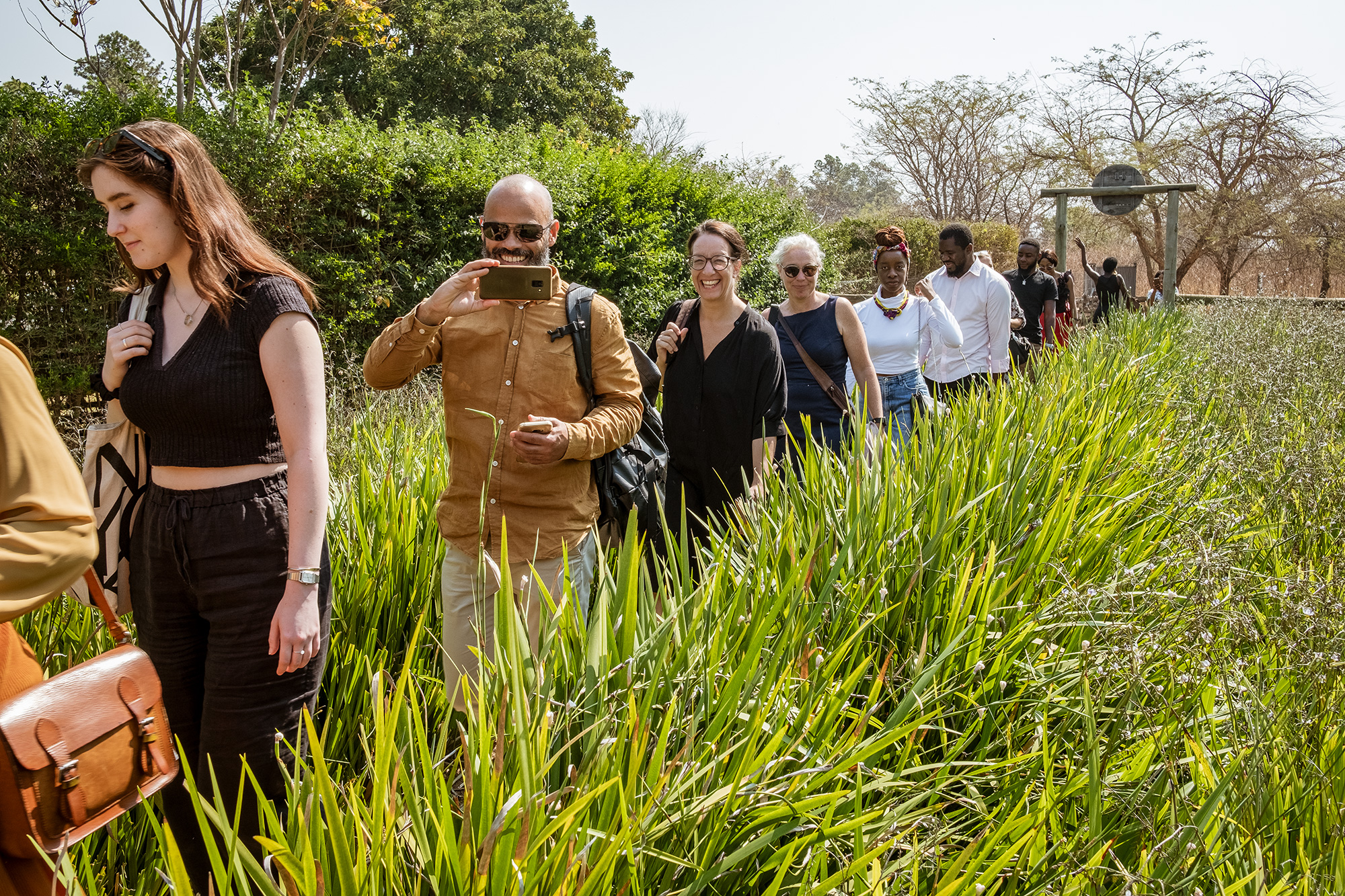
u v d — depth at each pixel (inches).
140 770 67.5
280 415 87.3
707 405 152.7
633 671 74.8
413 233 380.2
